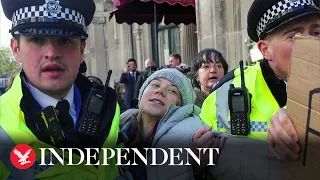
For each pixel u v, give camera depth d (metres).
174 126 1.55
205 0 5.37
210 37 5.29
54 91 1.26
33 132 1.22
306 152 1.13
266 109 1.44
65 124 1.30
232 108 1.44
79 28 1.26
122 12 7.88
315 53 1.07
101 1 14.61
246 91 1.45
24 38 1.22
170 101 1.61
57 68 1.23
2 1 1.25
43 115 1.25
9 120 1.22
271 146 1.29
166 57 10.76
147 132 1.62
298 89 1.14
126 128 1.62
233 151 1.46
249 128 1.44
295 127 1.17
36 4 1.21
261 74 1.51
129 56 12.62
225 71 2.68
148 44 11.40
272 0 1.37
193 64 2.72
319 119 1.07
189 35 9.09
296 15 1.32
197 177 1.52
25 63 1.24
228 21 5.14
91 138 1.33
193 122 1.58
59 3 1.22
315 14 1.34
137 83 6.60
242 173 1.46
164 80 1.64
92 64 15.25
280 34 1.38
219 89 1.61
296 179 1.19
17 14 1.23
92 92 1.36
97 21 14.62
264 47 1.47
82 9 1.28
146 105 1.60
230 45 5.13
